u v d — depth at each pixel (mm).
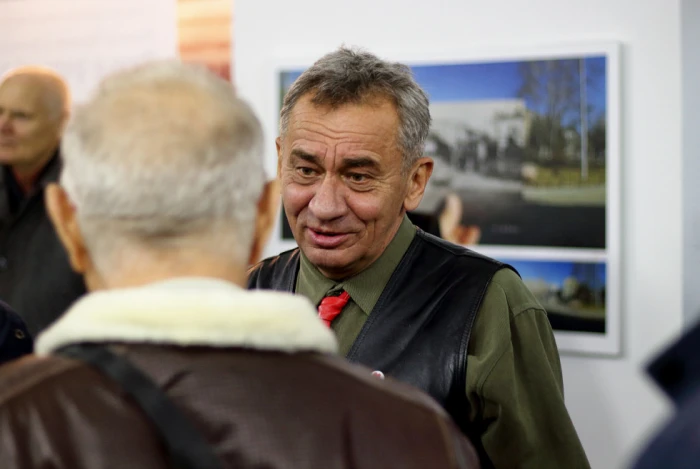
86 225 724
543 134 2414
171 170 693
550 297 2439
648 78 2324
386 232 1469
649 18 2314
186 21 2779
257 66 2715
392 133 1398
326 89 1388
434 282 1516
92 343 686
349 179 1411
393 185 1430
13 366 697
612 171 2352
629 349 2389
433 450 711
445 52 2486
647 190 2344
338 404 699
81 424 635
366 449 686
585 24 2371
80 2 2877
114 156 695
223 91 753
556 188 2414
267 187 816
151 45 2816
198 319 679
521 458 1438
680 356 669
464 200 2510
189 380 665
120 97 723
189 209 702
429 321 1477
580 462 1448
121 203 693
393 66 1447
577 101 2371
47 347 711
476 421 1460
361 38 2594
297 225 1465
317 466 660
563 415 1458
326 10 2629
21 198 2691
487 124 2469
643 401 2379
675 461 607
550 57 2389
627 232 2375
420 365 1444
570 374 2451
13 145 2701
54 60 2910
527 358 1468
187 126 708
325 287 1538
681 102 2285
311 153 1392
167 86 732
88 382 658
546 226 2432
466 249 1603
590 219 2385
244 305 697
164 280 712
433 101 2514
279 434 661
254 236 802
